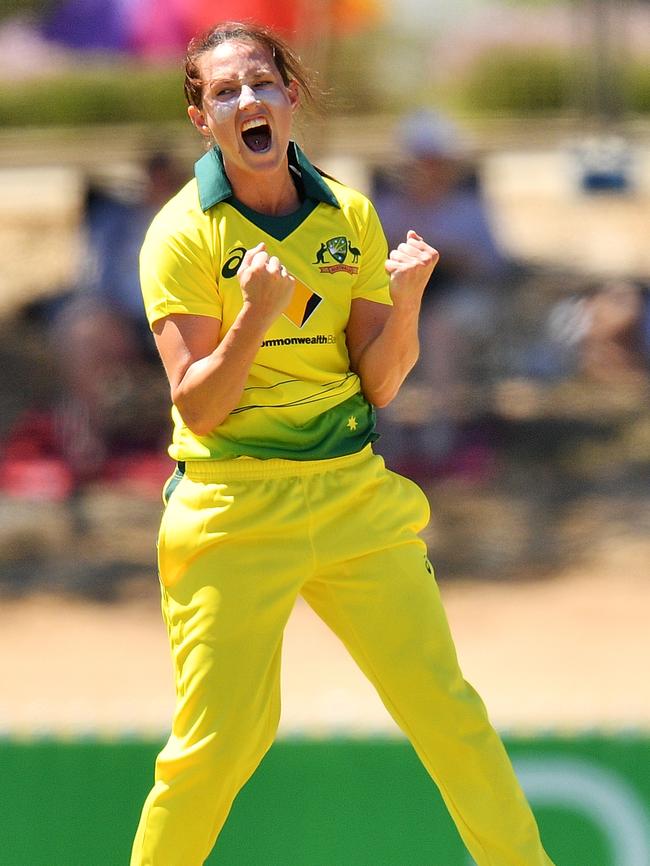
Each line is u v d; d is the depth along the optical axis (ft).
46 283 198.29
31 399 153.69
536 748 60.49
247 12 139.03
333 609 43.19
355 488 42.29
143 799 60.90
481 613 114.32
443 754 42.50
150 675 102.42
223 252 40.98
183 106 362.74
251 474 41.73
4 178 290.76
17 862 60.75
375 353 42.75
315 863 60.70
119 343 142.41
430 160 146.30
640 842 59.82
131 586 120.78
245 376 39.65
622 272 200.54
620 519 132.98
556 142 335.47
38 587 120.37
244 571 41.42
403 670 42.22
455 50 439.22
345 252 42.34
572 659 102.99
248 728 40.98
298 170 42.50
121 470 140.67
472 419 150.51
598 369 167.43
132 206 145.28
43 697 97.04
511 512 135.23
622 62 342.03
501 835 42.01
